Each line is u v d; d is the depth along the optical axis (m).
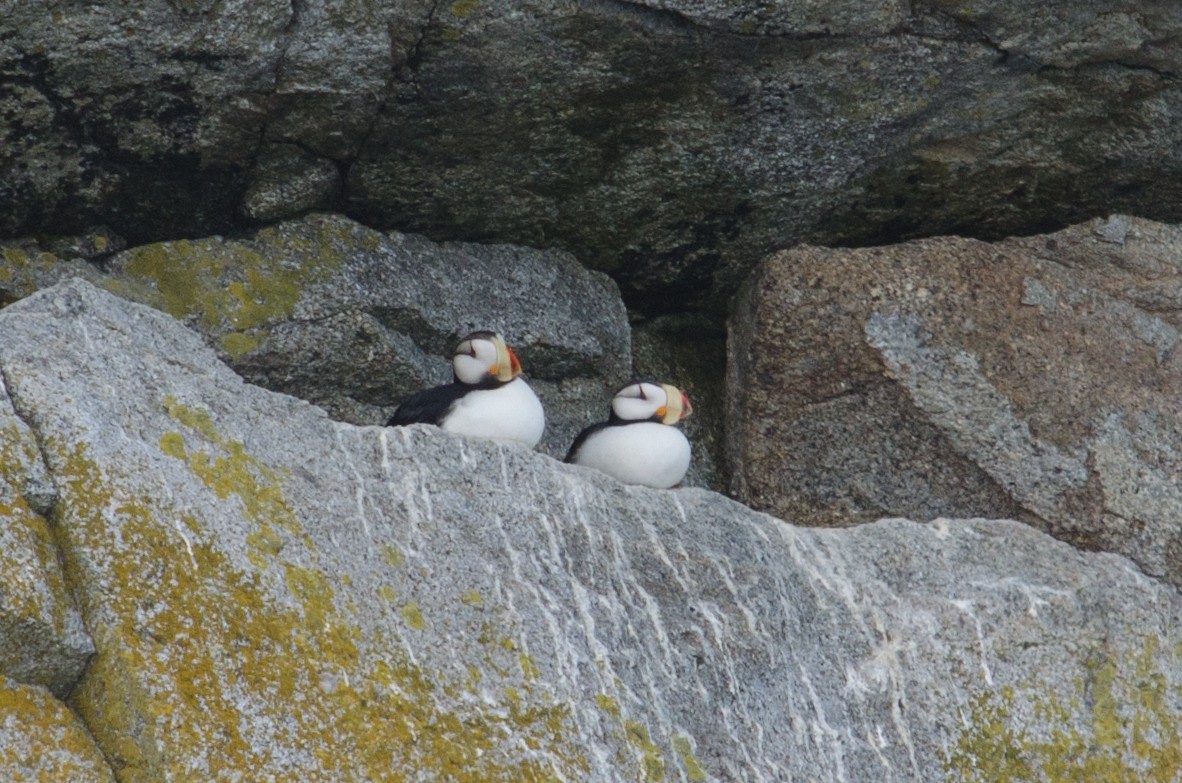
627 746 8.81
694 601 9.76
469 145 11.77
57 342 8.34
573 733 8.62
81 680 7.48
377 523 8.80
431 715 8.15
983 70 12.10
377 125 11.38
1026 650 10.87
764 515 10.64
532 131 11.78
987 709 10.49
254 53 10.49
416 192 12.12
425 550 8.84
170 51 10.30
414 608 8.55
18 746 7.14
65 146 10.73
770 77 11.76
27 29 9.88
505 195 12.39
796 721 9.72
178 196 11.42
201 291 11.52
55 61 10.12
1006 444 12.52
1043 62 12.14
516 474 9.53
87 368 8.32
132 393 8.38
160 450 8.23
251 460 8.56
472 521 9.15
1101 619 11.24
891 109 12.29
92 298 8.65
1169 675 11.28
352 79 10.91
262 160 11.41
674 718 9.18
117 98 10.53
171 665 7.50
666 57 11.38
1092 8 11.79
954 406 12.57
